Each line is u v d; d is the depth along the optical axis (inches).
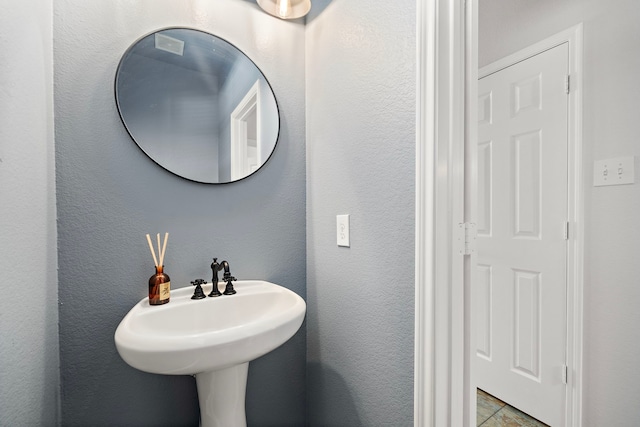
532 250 60.5
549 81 57.9
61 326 33.2
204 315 35.7
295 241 49.2
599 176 51.4
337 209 42.7
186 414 39.8
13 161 22.2
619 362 49.4
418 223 29.6
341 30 42.0
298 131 49.7
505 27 65.4
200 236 41.6
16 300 22.6
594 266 52.1
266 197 46.7
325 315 45.2
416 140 29.9
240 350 25.8
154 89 38.8
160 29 39.2
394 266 33.5
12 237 21.9
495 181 67.2
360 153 38.5
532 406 60.1
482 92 70.1
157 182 38.9
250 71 45.5
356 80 39.2
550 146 57.9
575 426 53.6
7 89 21.1
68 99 33.9
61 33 33.6
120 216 36.5
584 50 53.0
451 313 29.1
